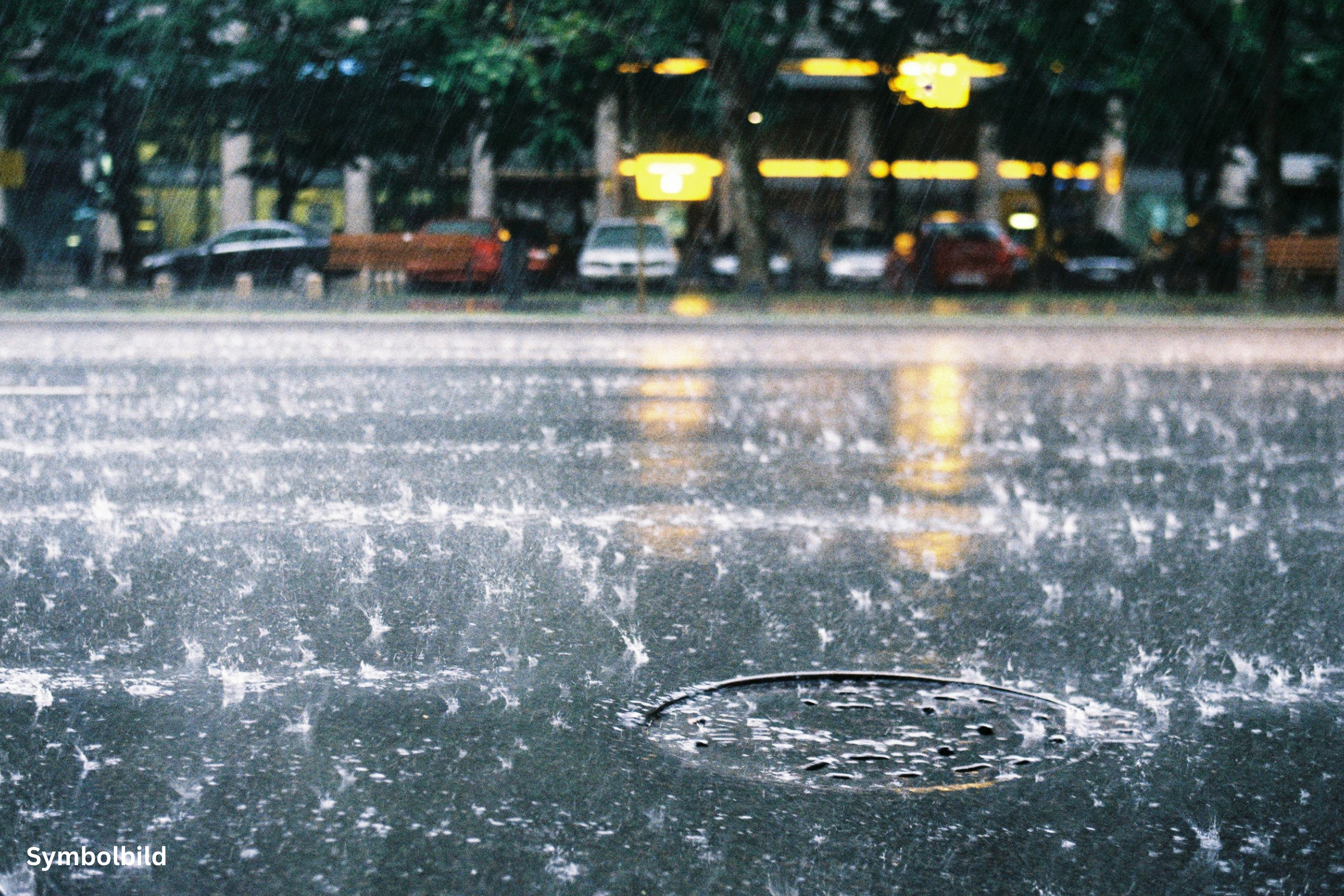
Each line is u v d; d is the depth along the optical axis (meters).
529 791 3.68
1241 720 4.32
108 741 4.04
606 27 29.56
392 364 17.11
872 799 3.63
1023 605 5.71
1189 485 8.73
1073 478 8.95
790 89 35.16
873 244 37.38
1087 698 4.51
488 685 4.61
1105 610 5.64
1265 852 3.36
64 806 3.55
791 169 46.53
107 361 17.08
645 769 3.83
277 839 3.37
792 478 8.89
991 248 35.84
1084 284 38.31
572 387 14.45
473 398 13.30
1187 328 25.14
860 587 6.00
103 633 5.19
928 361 18.06
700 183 27.22
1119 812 3.58
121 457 9.45
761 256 31.41
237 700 4.43
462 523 7.31
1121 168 39.66
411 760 3.91
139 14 32.50
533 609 5.60
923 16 33.62
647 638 5.19
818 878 3.18
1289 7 32.22
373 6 32.12
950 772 3.83
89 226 37.62
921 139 46.03
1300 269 31.19
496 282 31.55
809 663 4.88
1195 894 3.14
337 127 35.12
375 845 3.34
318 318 25.33
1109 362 18.03
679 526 7.28
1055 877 3.21
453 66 30.64
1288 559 6.59
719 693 4.53
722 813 3.54
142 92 34.31
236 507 7.70
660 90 33.41
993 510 7.82
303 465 9.20
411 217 40.19
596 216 44.56
